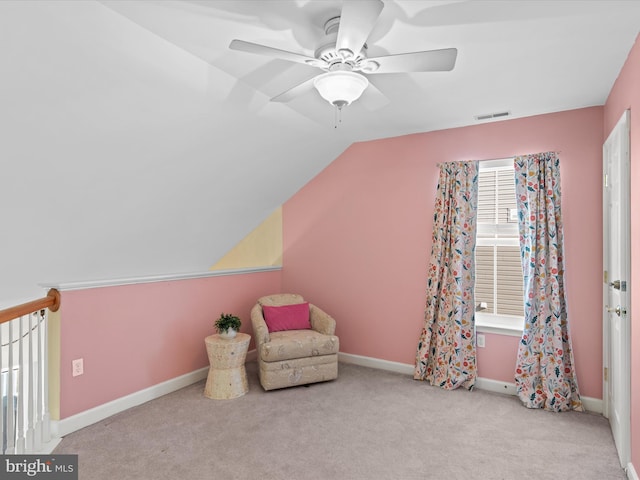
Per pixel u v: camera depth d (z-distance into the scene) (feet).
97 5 5.63
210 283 12.77
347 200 13.92
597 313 9.89
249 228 14.34
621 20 6.20
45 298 8.43
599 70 7.98
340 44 5.68
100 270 10.43
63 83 6.30
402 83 8.66
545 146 10.59
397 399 10.62
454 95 9.35
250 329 14.26
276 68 7.82
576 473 7.29
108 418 9.59
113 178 8.38
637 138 6.75
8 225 7.68
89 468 7.42
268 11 5.96
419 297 12.46
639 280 6.65
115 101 7.13
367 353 13.48
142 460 7.70
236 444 8.30
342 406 10.19
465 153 11.72
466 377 11.25
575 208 10.18
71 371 9.04
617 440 8.14
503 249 11.29
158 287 11.16
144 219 10.01
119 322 10.12
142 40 6.49
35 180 7.25
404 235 12.75
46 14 5.39
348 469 7.41
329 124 11.48
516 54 7.33
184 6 5.78
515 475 7.23
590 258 9.98
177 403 10.48
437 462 7.64
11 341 7.22
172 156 9.03
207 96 8.32
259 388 11.51
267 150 11.30
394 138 12.92
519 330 10.77
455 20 6.21
